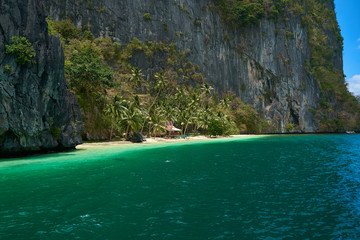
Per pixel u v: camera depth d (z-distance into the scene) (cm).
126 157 2869
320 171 1975
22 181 1596
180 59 10212
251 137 8338
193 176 1756
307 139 7244
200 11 11375
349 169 2073
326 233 834
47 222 920
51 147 3066
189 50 10538
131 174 1831
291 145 4934
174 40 10238
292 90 13312
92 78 5462
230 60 12112
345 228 874
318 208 1080
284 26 13438
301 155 3147
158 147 4350
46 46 2816
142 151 3603
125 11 9194
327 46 15525
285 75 13188
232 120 10362
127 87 7456
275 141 6272
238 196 1254
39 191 1348
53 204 1129
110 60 8306
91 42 7831
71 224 900
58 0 7994
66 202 1157
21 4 2592
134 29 9350
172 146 4603
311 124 13712
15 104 2495
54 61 2852
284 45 13325
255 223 915
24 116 2564
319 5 16625
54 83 2889
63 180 1628
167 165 2272
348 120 14488
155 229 859
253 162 2473
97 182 1564
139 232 836
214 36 11675
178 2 10562
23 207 1087
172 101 9212
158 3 10012
